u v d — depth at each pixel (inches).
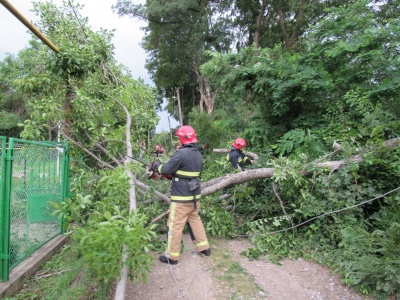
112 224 92.7
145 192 162.6
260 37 794.8
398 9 385.4
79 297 111.3
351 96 203.3
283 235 165.5
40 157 151.9
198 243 143.6
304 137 225.1
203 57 874.8
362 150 163.3
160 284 121.5
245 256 149.2
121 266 97.7
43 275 133.5
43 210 156.8
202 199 179.0
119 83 226.2
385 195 156.3
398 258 113.3
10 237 129.4
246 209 194.1
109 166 181.9
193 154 136.0
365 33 241.1
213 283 121.9
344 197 154.7
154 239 159.8
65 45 195.5
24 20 142.3
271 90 267.6
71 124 188.2
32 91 194.7
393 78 222.4
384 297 111.7
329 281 126.1
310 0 591.2
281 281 125.8
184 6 820.6
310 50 285.0
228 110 531.2
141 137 216.1
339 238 149.3
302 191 160.1
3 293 110.3
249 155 258.8
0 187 116.0
